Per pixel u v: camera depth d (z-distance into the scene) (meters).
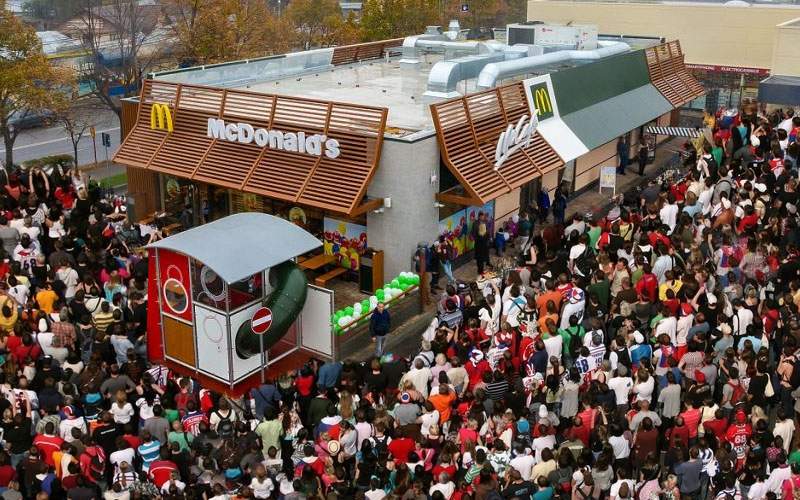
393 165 21.75
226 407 13.52
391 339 20.30
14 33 36.25
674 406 13.98
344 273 23.78
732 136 25.66
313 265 23.14
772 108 35.94
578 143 27.42
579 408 14.24
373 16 56.84
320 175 22.25
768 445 12.97
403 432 13.05
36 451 12.59
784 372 14.69
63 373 14.91
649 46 37.81
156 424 13.08
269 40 52.38
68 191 24.16
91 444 12.60
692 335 15.66
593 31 32.94
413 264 21.98
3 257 19.62
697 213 20.41
